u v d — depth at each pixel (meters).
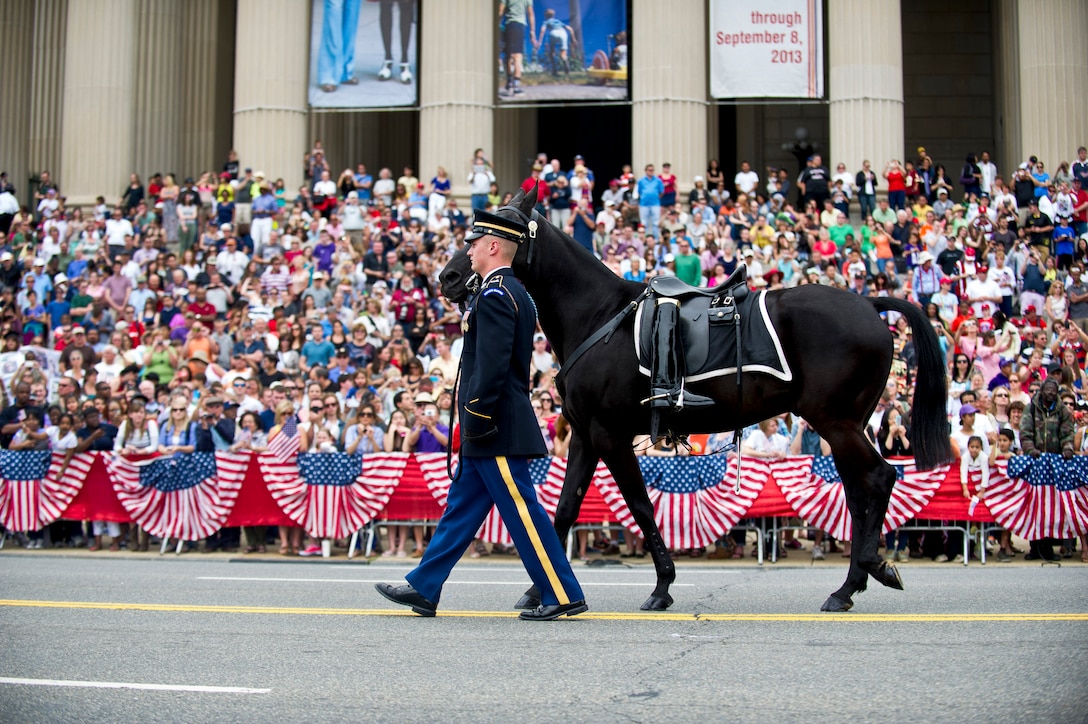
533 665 6.73
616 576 12.64
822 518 14.81
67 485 16.28
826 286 9.05
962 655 6.96
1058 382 16.62
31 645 7.48
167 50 34.81
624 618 8.52
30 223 29.69
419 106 31.69
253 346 21.12
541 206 22.28
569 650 7.18
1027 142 30.16
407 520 15.49
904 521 14.84
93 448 16.69
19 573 12.64
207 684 6.32
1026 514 14.79
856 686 6.16
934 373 9.02
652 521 9.12
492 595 10.36
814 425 8.79
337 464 15.54
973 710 5.65
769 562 14.98
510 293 8.27
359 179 29.55
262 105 30.81
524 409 8.33
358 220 27.41
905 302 9.13
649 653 7.06
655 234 27.05
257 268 25.52
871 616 8.55
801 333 8.75
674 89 29.38
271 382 19.28
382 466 15.51
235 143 31.28
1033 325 22.12
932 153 38.34
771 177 29.69
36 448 16.70
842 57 29.47
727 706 5.75
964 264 23.42
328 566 14.12
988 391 18.42
